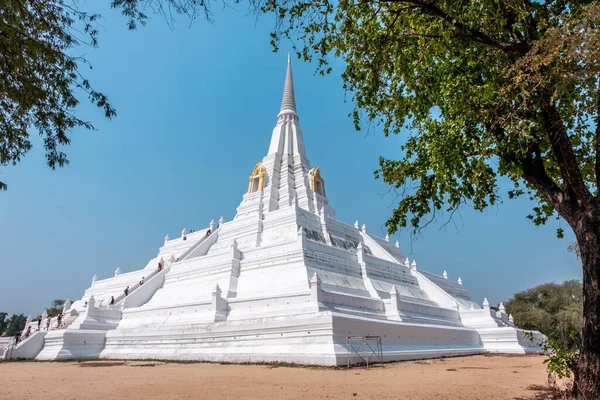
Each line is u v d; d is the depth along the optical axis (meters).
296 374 21.00
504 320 49.66
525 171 14.00
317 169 67.38
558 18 13.37
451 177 15.02
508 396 14.04
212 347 30.12
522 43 13.25
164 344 32.97
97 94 13.63
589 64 10.96
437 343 35.06
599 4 11.02
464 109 14.56
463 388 16.02
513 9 13.04
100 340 36.88
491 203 16.30
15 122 13.65
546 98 12.80
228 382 18.08
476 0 13.72
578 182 12.42
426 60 16.20
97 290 58.34
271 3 14.36
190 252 53.25
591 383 11.12
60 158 14.38
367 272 44.25
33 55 12.34
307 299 31.67
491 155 14.34
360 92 17.97
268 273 39.41
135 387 17.00
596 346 11.23
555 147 13.06
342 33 16.17
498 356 35.94
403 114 18.09
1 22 11.45
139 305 44.78
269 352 26.98
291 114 76.44
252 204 60.72
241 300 35.22
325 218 51.50
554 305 69.19
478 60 15.29
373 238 58.44
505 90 12.80
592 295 11.52
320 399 13.68
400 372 22.00
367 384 17.20
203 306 36.28
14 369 26.41
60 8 12.38
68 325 41.50
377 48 15.23
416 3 13.27
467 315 45.38
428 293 50.25
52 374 22.91
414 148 17.70
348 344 25.70
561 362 12.70
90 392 15.90
